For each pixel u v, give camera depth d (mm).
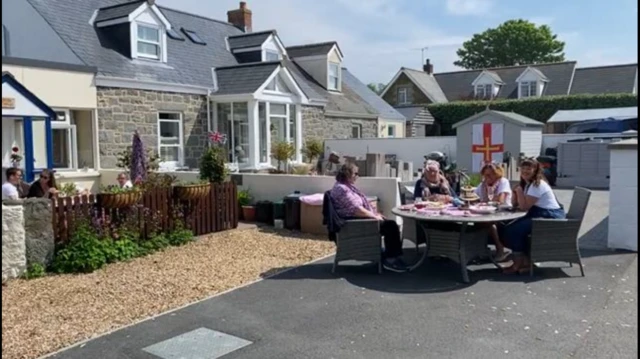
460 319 4992
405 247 8391
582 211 6422
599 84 34688
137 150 10766
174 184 9648
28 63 12219
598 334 4535
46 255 6969
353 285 6227
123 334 4773
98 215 7852
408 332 4699
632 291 5680
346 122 23812
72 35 14773
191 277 6652
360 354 4262
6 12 15305
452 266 7051
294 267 7168
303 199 9758
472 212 6570
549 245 6398
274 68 17594
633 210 7488
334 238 7074
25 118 10727
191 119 16672
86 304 5633
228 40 21656
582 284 6000
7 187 7820
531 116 30766
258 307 5465
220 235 9484
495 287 6008
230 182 10109
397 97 41031
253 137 16969
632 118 20766
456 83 42031
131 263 7395
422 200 7914
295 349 4391
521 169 6930
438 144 21609
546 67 38031
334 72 24812
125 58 15438
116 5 16219
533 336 4535
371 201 9281
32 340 4656
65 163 13414
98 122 13961
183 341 4598
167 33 18438
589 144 17141
